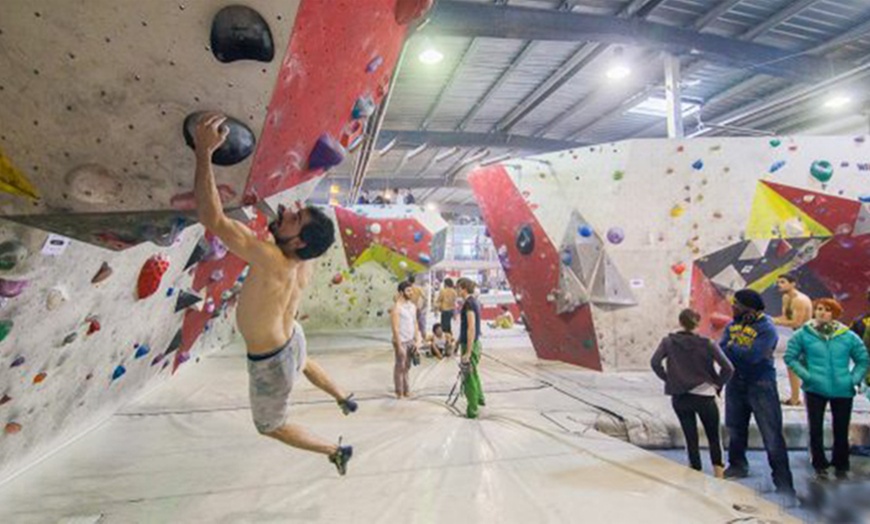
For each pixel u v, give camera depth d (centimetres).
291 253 217
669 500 265
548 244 640
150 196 181
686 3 609
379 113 609
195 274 403
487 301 1597
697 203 595
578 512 252
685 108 936
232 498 274
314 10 158
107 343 323
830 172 570
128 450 354
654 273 600
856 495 321
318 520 247
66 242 200
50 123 155
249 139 178
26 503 268
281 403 229
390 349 849
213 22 149
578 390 525
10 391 250
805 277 599
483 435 380
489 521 245
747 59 688
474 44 700
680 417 347
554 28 579
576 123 1049
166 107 164
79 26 141
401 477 301
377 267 1102
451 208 2212
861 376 347
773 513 249
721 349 355
